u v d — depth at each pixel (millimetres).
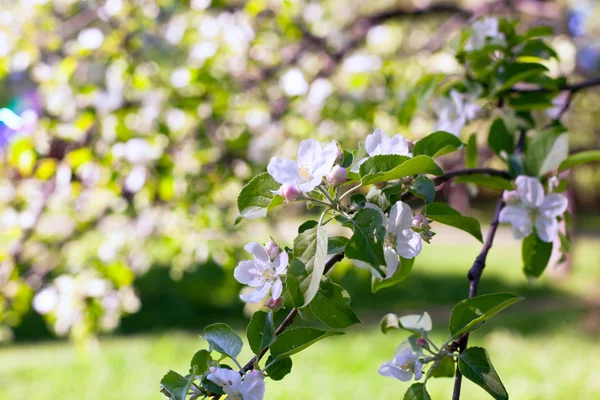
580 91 2207
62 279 2961
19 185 3297
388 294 8531
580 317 6855
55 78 3232
